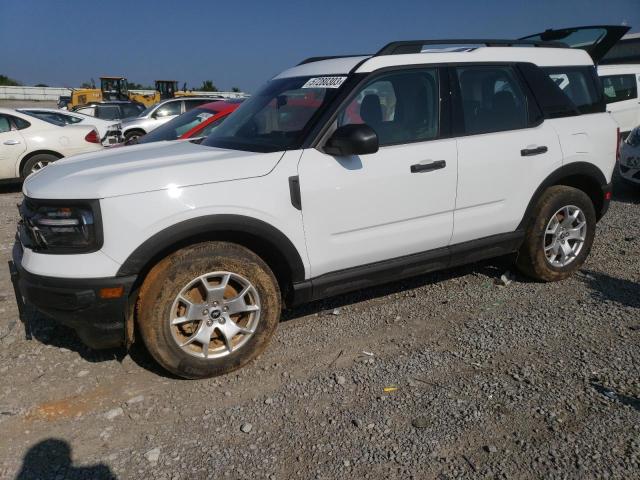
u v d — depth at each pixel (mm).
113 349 3799
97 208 3033
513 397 3143
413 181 3879
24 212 3371
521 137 4395
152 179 3154
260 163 3434
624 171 8445
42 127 10453
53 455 2766
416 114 3986
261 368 3566
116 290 3080
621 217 7152
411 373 3449
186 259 3223
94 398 3258
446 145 4031
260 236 3416
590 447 2705
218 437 2885
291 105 3965
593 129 4809
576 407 3027
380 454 2715
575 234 4852
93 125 12039
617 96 12328
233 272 3365
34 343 3906
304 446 2793
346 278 3807
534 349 3688
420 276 5121
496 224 4387
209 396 3268
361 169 3689
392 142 3875
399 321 4199
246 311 3480
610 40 5871
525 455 2672
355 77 3793
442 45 4316
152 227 3111
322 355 3711
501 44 4633
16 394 3299
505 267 5250
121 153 4023
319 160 3576
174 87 33500
